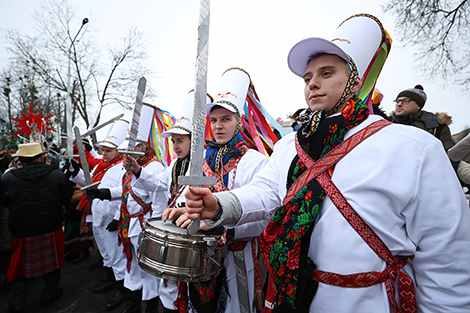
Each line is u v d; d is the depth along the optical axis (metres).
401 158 0.83
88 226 3.97
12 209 2.71
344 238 0.86
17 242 2.78
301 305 0.91
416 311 0.85
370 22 1.03
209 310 1.56
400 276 0.84
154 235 1.23
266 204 1.21
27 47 12.48
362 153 0.88
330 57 0.97
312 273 0.91
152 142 3.22
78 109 12.86
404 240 0.84
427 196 0.81
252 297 1.64
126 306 2.65
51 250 2.85
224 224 1.09
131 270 2.63
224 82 1.91
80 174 3.20
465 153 2.18
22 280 2.78
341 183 0.89
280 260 0.92
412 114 2.56
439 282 0.80
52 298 2.98
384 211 0.83
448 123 2.53
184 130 2.10
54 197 2.88
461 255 0.79
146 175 2.38
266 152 2.15
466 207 0.82
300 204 0.94
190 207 0.92
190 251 1.16
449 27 6.82
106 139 3.28
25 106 13.66
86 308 2.91
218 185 1.70
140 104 1.79
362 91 1.14
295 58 1.06
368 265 0.83
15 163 4.27
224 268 1.60
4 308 2.99
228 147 1.78
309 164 0.99
